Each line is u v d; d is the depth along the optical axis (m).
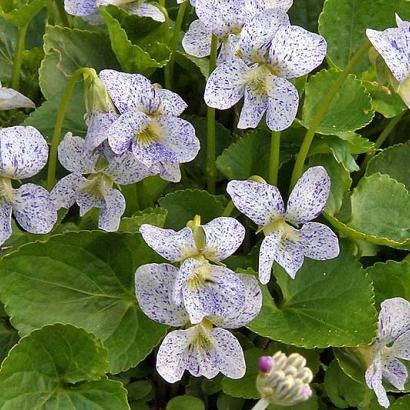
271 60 0.33
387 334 0.34
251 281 0.32
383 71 0.33
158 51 0.39
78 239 0.34
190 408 0.34
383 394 0.33
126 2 0.39
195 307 0.31
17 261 0.34
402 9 0.40
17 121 0.38
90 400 0.33
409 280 0.35
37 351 0.33
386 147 0.41
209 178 0.38
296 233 0.33
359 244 0.37
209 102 0.33
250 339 0.36
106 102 0.33
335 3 0.40
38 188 0.33
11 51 0.41
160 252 0.31
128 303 0.35
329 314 0.34
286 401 0.30
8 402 0.32
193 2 0.35
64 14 0.41
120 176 0.34
